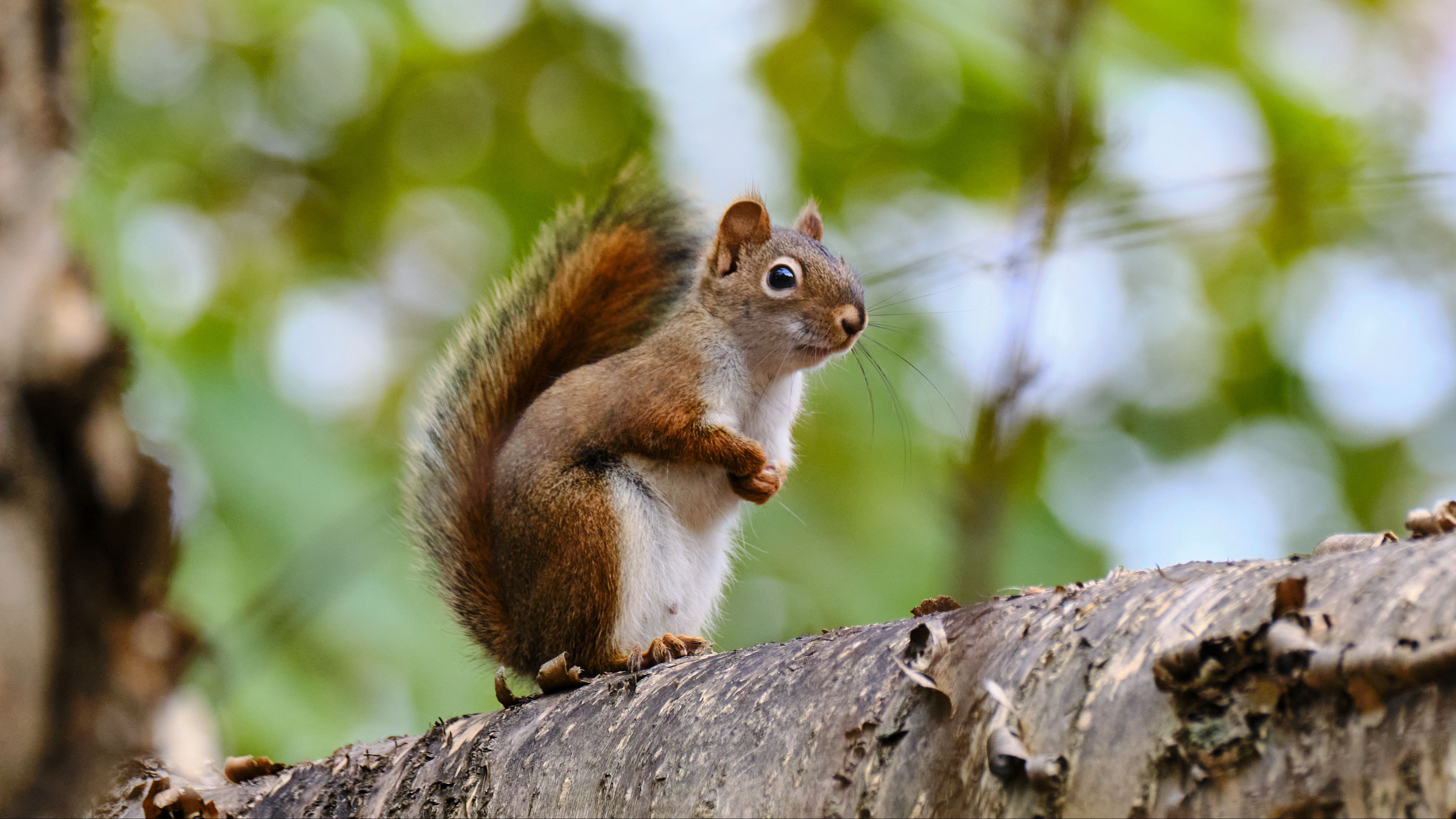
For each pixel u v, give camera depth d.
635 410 9.86
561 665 6.88
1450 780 3.33
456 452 10.17
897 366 11.32
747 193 11.45
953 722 4.62
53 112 3.93
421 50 13.16
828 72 13.67
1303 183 8.83
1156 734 3.98
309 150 13.80
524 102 13.77
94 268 4.04
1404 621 3.63
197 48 12.74
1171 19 10.71
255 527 9.01
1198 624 4.18
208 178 13.02
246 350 12.05
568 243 11.09
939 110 13.22
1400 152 10.35
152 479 4.13
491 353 10.62
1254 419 14.70
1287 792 3.62
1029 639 4.64
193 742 7.84
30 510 3.81
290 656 8.98
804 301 10.40
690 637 8.50
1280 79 11.03
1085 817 4.04
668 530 9.80
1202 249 14.25
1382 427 14.55
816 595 10.31
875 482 10.84
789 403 10.88
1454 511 4.61
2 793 3.76
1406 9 12.70
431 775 6.55
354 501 9.36
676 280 11.18
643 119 13.45
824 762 4.93
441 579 9.70
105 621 4.04
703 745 5.43
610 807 5.62
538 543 9.36
